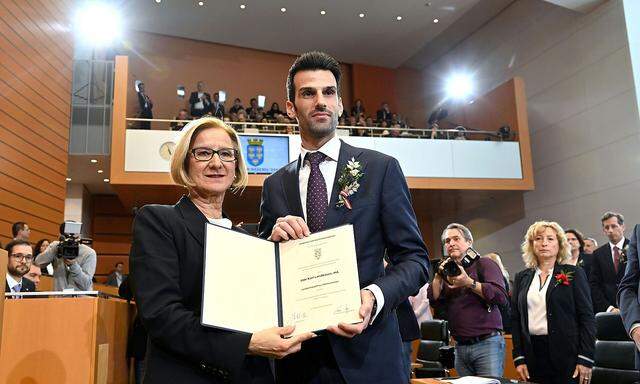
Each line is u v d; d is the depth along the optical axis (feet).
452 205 41.70
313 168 5.92
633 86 30.55
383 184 5.69
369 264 5.44
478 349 11.11
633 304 8.66
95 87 33.42
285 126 35.19
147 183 31.40
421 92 50.29
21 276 14.80
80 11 36.81
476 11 41.81
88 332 7.54
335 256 4.99
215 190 5.54
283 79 46.57
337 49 46.32
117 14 39.11
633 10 31.60
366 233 5.49
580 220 33.73
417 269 5.30
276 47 45.70
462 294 11.42
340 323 4.66
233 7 39.32
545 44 37.42
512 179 36.24
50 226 29.07
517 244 38.65
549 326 10.34
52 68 30.25
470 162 35.96
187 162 5.63
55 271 13.58
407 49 46.50
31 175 27.78
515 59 40.32
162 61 42.91
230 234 5.03
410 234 5.49
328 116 5.83
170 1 38.19
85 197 40.22
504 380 8.56
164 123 42.01
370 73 49.14
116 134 31.60
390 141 35.22
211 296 4.71
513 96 37.45
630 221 30.30
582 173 33.78
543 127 37.32
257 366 5.15
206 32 42.88
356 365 5.15
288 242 5.23
